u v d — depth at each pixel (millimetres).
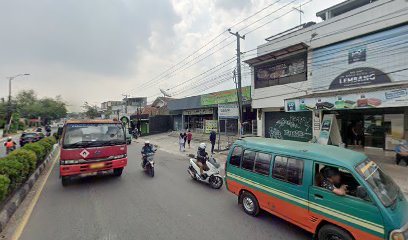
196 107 24750
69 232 4230
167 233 4219
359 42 10477
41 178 8148
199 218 4875
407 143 9094
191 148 16594
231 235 4164
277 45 14406
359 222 3301
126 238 4031
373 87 9672
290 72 13836
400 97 7535
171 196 6262
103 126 7750
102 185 7270
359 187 3387
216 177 7012
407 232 3006
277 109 15219
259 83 15867
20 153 7020
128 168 9859
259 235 4168
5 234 4133
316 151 4145
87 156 6992
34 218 4805
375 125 10922
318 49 12172
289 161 4367
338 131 11094
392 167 8820
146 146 9344
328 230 3666
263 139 5605
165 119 32719
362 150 11391
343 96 9141
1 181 4539
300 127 13883
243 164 5305
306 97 10727
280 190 4406
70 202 5742
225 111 14812
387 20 9523
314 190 3859
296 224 4160
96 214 5035
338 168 3689
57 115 74062
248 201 5129
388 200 3283
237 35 13367
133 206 5516
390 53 9516
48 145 11602
